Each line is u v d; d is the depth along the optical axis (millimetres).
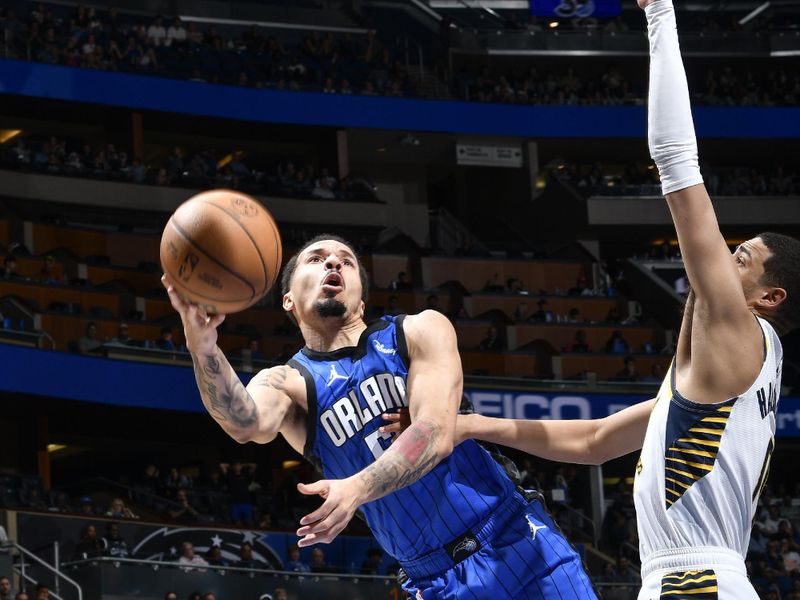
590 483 20469
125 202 24641
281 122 26688
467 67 30594
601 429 3441
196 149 28828
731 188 29094
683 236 2627
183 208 2881
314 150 29359
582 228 28422
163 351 19891
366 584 15539
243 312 22906
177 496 18531
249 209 2928
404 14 31578
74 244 23828
